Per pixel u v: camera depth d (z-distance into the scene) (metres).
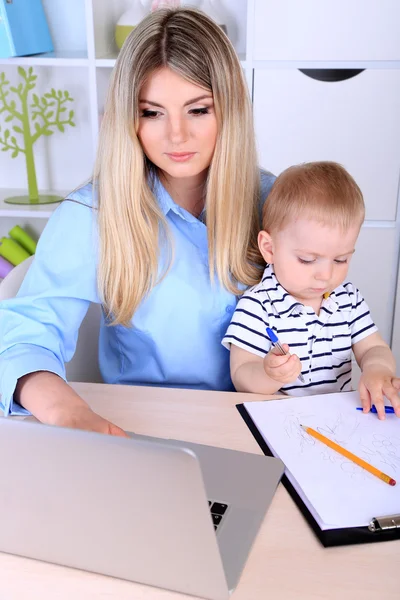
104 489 0.55
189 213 1.11
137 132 1.01
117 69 0.99
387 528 0.66
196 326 1.14
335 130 2.06
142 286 1.08
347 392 0.95
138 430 0.85
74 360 1.21
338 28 1.96
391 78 2.00
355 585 0.60
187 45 0.95
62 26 2.26
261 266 1.17
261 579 0.61
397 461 0.78
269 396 0.95
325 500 0.70
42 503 0.59
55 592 0.60
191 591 0.59
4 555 0.65
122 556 0.60
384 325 2.24
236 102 1.02
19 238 2.35
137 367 1.20
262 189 1.25
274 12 1.96
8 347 0.95
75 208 1.08
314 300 1.12
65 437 0.53
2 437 0.56
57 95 2.33
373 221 2.15
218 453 0.79
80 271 1.08
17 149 2.27
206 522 0.53
